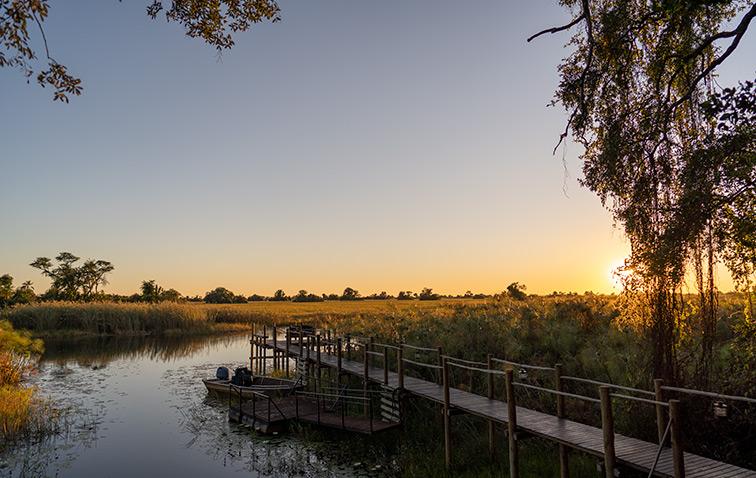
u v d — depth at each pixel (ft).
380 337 73.72
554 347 52.80
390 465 40.47
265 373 85.10
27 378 82.12
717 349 31.73
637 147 27.43
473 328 63.87
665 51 28.58
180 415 58.59
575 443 28.07
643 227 27.71
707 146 25.91
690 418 29.50
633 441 28.58
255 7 28.22
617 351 44.62
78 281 281.13
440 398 40.52
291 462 42.06
